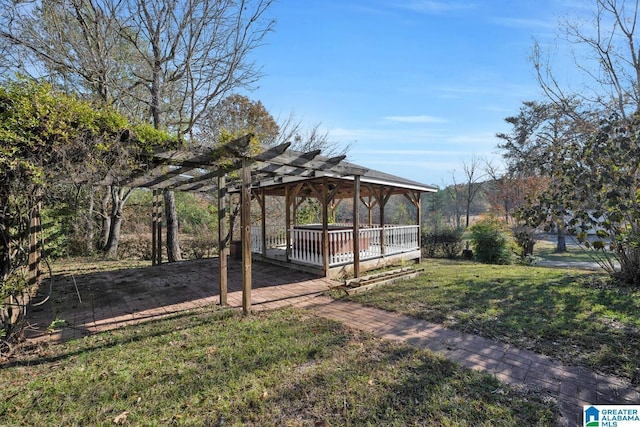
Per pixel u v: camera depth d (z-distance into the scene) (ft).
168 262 31.45
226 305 16.49
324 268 23.52
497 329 12.51
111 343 11.71
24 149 9.95
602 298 16.34
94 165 11.63
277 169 19.94
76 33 27.84
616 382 8.63
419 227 34.60
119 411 7.69
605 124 19.94
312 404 7.82
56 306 16.48
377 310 15.49
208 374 9.25
